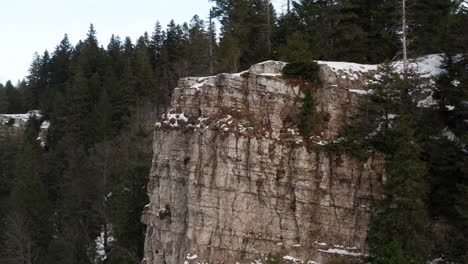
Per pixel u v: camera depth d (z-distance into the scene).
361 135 28.81
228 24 54.06
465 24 31.00
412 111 28.14
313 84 30.83
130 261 37.34
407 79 29.48
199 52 56.56
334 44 41.16
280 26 46.72
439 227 26.45
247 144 28.34
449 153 25.33
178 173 31.14
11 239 43.38
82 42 89.81
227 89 30.02
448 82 28.28
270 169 28.19
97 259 40.59
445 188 25.53
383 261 21.47
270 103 29.77
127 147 49.09
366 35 39.31
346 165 28.06
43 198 47.91
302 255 26.98
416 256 22.58
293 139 28.78
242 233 27.56
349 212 27.59
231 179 27.98
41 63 86.69
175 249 29.91
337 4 40.59
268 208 27.89
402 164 23.06
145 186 40.22
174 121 32.06
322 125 29.50
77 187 46.78
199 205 28.09
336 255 26.62
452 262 25.05
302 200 27.73
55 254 41.25
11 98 90.81
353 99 30.34
